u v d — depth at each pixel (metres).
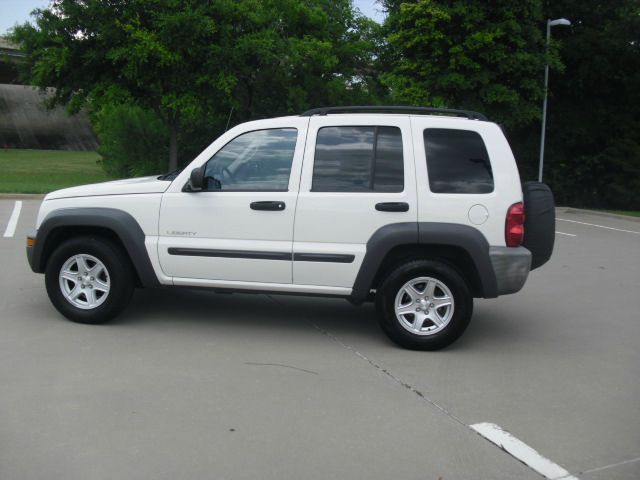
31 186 20.05
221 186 5.80
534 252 5.78
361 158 5.61
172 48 18.34
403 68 19.77
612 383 4.99
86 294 6.01
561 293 8.24
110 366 4.97
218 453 3.66
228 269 5.74
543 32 23.69
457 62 19.08
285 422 4.09
